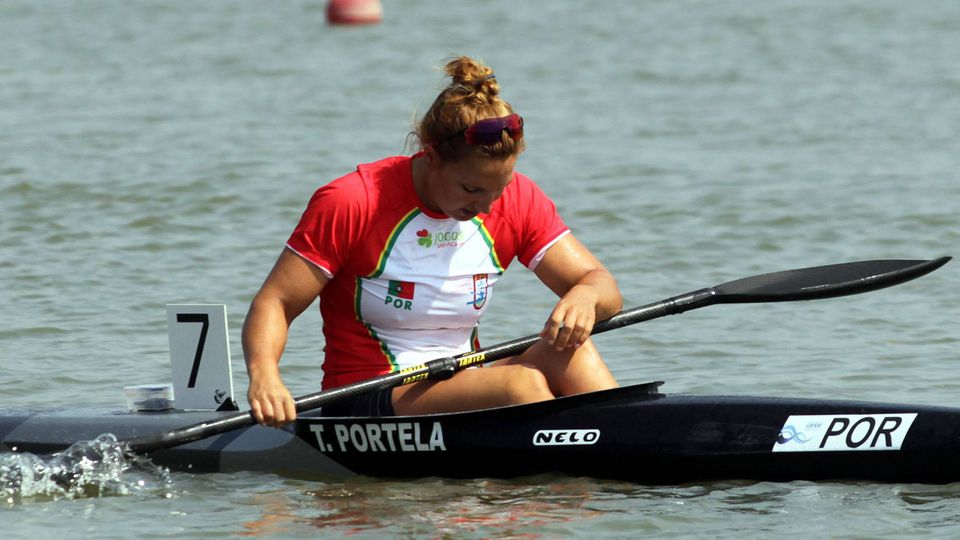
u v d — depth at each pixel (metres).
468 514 17.31
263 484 18.92
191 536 16.70
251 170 47.75
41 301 31.45
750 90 69.00
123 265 35.06
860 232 38.91
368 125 59.00
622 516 17.09
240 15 108.81
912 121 58.81
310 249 17.88
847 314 30.05
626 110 63.31
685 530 16.61
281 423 17.34
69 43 91.44
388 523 17.03
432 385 18.70
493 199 17.19
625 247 37.56
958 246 37.31
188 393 20.31
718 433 18.22
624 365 26.48
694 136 56.00
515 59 82.38
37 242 37.50
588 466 18.55
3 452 19.95
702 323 29.61
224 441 19.67
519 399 18.31
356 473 19.23
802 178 46.53
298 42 92.44
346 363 18.83
